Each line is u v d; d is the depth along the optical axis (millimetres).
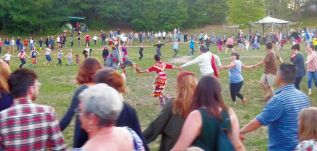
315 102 16312
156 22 87125
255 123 6043
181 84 5582
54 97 18266
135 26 87438
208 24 92500
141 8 86188
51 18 80188
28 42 58906
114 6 85250
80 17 83812
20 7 77312
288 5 102125
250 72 25484
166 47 55938
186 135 4656
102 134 3801
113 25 88250
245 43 51969
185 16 88188
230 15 77875
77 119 5273
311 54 17375
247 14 75562
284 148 5926
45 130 4820
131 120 5262
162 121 5648
